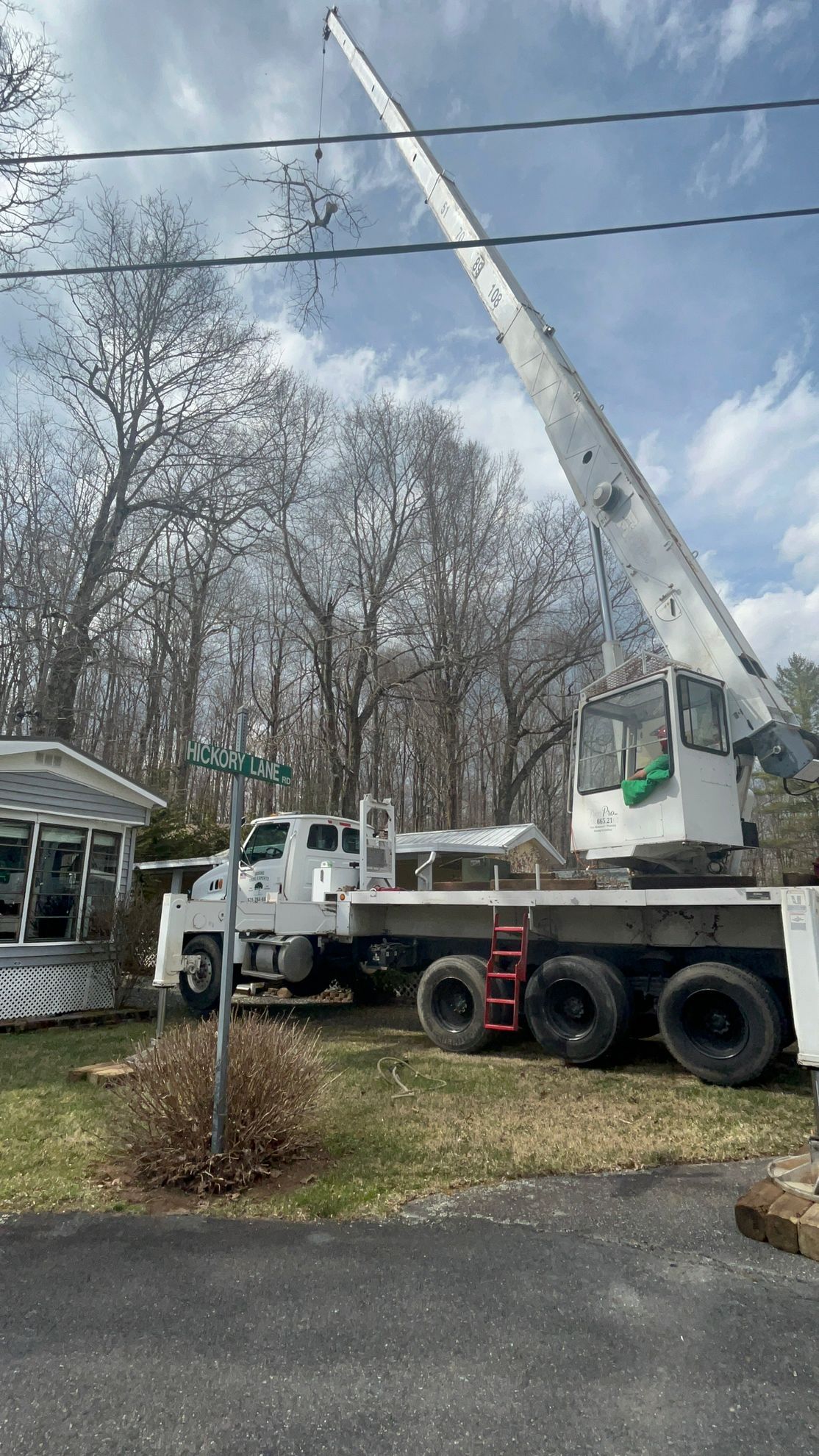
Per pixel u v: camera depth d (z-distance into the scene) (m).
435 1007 8.54
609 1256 3.77
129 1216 4.32
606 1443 2.50
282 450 25.44
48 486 22.47
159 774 23.95
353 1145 5.32
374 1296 3.41
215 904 9.30
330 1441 2.52
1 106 8.90
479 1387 2.78
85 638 19.88
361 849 10.84
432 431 29.28
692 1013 6.96
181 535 24.11
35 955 10.62
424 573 28.28
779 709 7.67
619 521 8.84
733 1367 2.88
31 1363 2.94
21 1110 6.26
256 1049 5.16
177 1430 2.57
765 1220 3.89
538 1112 6.06
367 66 12.20
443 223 11.15
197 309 22.05
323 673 27.38
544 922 8.12
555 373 9.48
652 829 7.47
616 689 8.06
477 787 37.47
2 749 10.30
